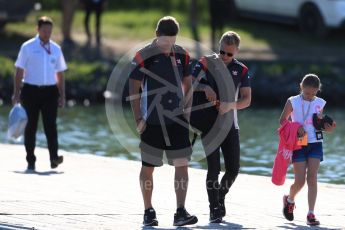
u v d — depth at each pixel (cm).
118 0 11994
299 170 3178
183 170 3036
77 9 11269
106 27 10600
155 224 3017
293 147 3170
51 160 4366
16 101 4309
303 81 3209
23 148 5128
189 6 11300
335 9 10138
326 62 9319
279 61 9231
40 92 4319
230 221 3167
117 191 3728
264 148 5903
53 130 4366
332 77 9044
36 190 3675
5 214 3108
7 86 8481
